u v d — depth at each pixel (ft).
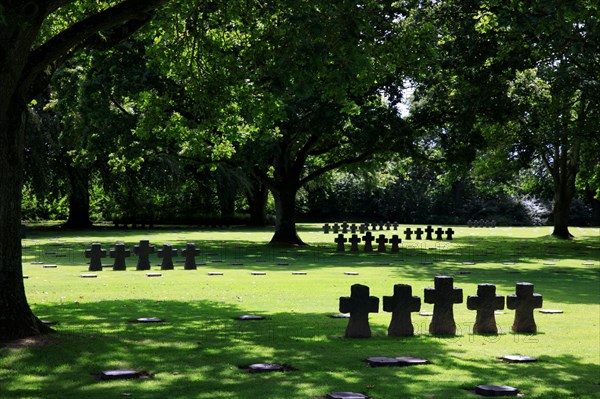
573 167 161.48
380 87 107.55
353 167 132.36
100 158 165.17
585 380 29.63
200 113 56.13
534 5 40.01
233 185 195.00
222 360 31.55
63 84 111.04
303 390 26.25
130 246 116.98
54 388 25.88
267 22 48.29
